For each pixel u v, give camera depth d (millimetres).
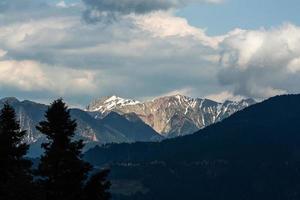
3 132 82625
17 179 78250
